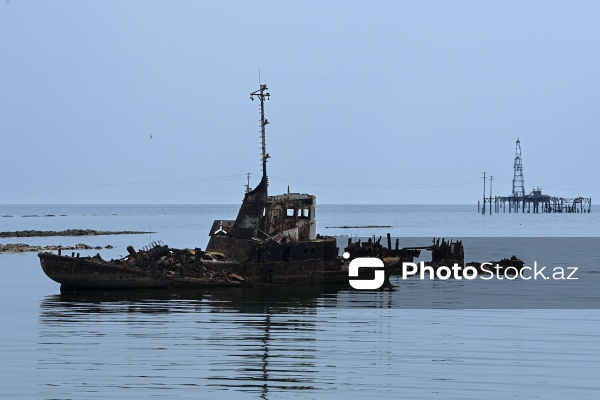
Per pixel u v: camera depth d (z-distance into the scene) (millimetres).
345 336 56625
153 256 80000
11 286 85188
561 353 51250
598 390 42938
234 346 52750
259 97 81938
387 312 67938
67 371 45938
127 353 50406
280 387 43188
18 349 51438
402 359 49438
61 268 75688
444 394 42125
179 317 64188
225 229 83938
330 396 41688
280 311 67875
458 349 52344
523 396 41938
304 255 83312
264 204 81625
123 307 69250
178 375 45312
